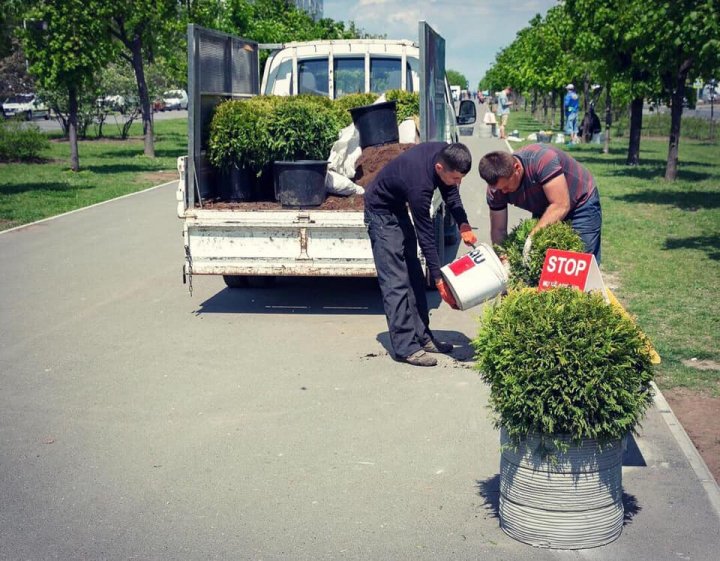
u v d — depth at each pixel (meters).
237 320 8.67
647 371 4.11
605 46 22.59
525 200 5.93
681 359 6.95
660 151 29.48
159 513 4.63
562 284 4.72
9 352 7.64
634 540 4.24
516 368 4.01
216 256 8.38
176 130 47.81
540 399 3.96
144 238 13.50
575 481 4.09
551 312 4.05
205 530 4.43
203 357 7.43
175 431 5.78
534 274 5.47
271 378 6.85
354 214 8.10
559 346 3.95
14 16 21.25
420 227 6.58
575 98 33.28
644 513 4.52
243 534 4.38
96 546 4.29
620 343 3.97
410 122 10.34
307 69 11.95
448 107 11.98
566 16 26.53
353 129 9.63
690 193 17.56
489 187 6.04
